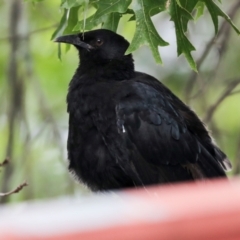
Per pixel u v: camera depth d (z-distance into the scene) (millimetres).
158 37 9617
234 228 4797
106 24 11188
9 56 16312
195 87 17750
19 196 16078
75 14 11469
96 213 4816
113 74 11750
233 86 14562
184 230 4828
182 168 11258
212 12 10078
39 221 4766
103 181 11188
